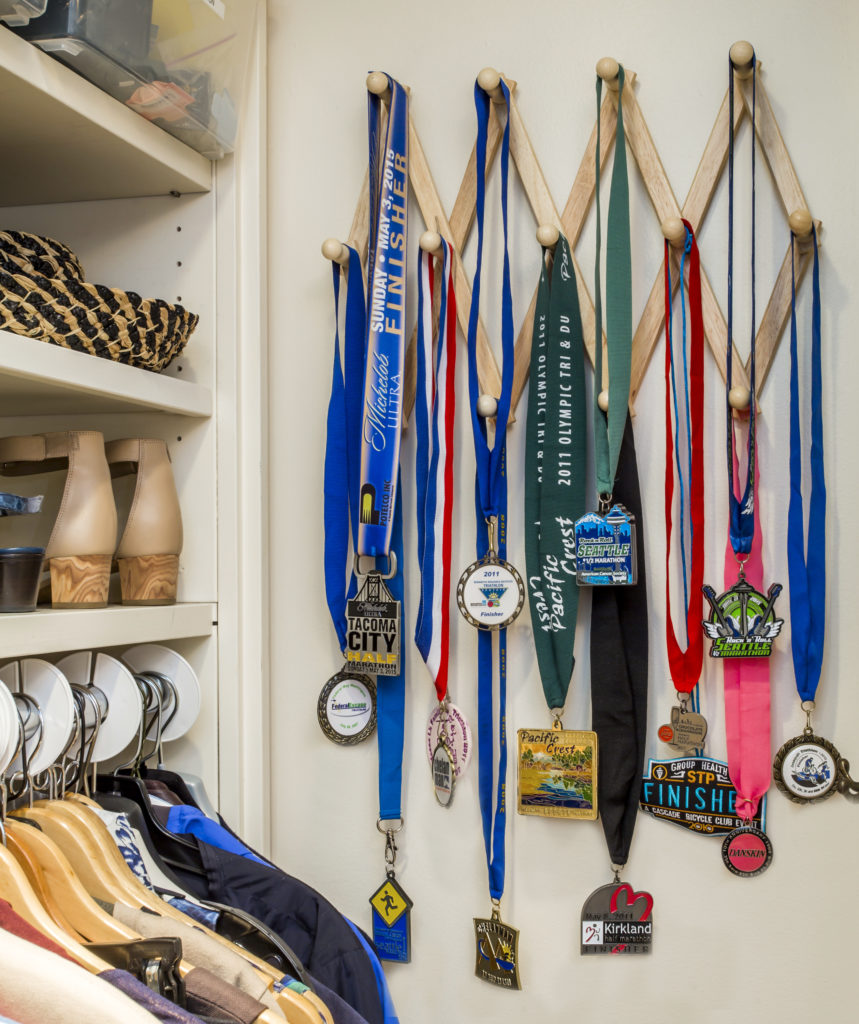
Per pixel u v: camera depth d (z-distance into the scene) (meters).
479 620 1.18
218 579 1.25
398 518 1.24
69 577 1.00
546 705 1.21
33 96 0.91
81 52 0.92
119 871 0.88
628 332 1.13
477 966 1.21
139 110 1.06
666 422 1.16
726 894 1.15
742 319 1.16
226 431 1.25
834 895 1.13
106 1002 0.60
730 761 1.13
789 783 1.12
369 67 1.30
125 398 1.04
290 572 1.31
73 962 0.63
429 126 1.27
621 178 1.13
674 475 1.18
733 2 1.17
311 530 1.32
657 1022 1.17
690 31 1.18
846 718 1.13
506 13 1.25
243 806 1.25
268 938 0.89
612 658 1.14
